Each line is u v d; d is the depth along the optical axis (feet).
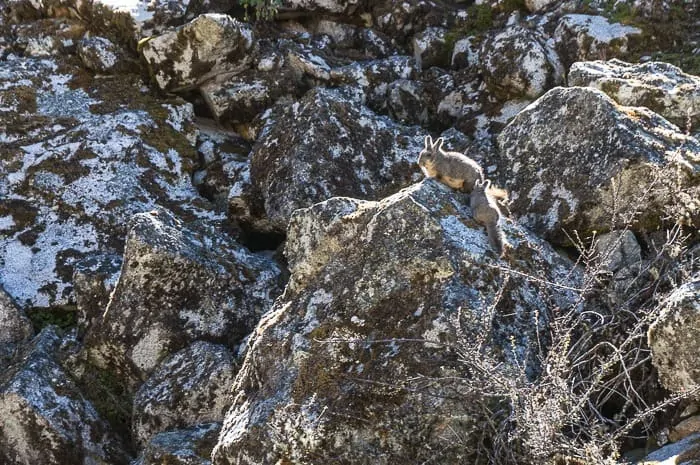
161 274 53.98
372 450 37.04
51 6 76.95
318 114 61.62
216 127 72.54
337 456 37.11
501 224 43.32
